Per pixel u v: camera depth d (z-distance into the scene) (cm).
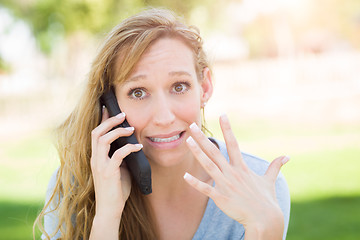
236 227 187
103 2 1391
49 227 200
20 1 1580
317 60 1413
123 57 171
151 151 178
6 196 639
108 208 171
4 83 1775
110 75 178
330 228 447
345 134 1002
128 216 194
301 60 1436
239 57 2144
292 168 740
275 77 1453
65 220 192
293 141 959
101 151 174
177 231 195
